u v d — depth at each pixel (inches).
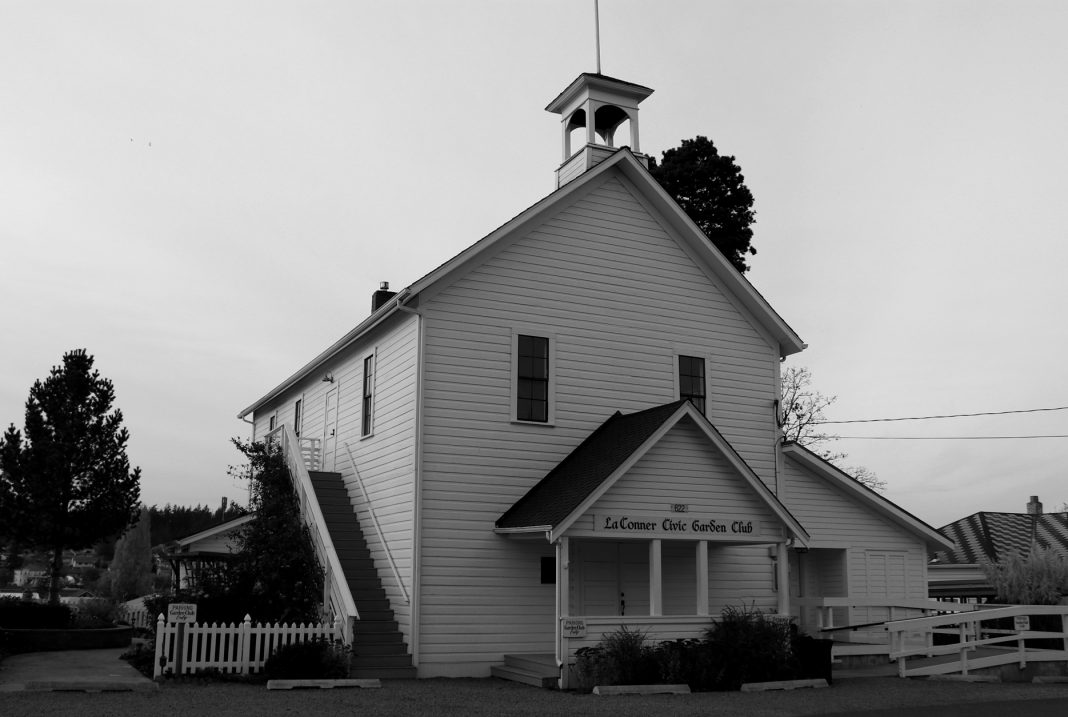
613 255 863.7
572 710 541.0
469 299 788.6
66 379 1039.0
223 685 608.4
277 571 727.1
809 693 652.7
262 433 1363.2
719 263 905.5
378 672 693.9
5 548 1061.8
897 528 959.0
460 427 766.5
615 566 815.7
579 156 915.4
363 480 868.0
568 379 821.2
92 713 480.7
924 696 638.5
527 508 746.2
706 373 893.8
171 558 974.4
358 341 920.9
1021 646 791.7
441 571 735.7
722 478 743.7
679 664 660.1
